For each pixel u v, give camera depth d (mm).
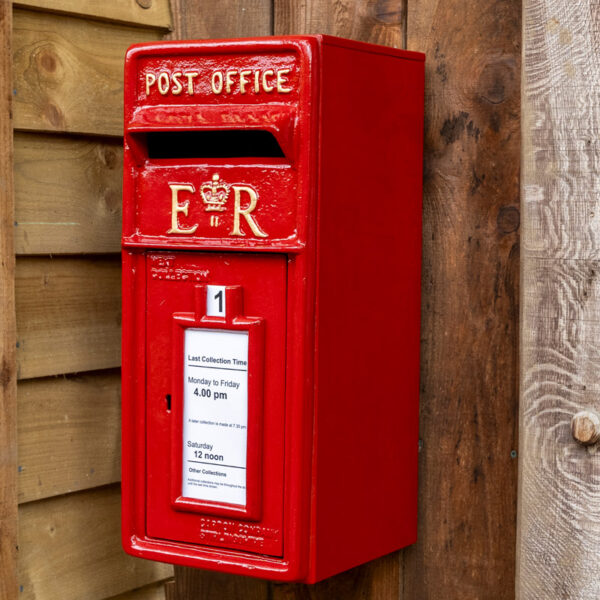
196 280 1628
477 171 1714
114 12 1866
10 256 1676
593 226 1468
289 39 1519
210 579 2016
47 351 1779
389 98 1660
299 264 1527
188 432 1647
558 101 1483
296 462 1552
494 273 1709
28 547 1765
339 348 1596
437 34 1733
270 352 1573
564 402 1498
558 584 1512
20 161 1721
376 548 1706
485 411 1734
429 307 1778
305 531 1566
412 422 1771
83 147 1836
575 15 1463
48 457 1792
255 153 1734
